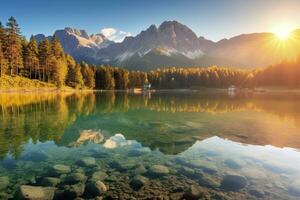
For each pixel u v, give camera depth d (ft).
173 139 57.06
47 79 309.01
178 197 28.35
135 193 29.19
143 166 38.19
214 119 88.07
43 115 94.27
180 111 113.91
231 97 243.40
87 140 55.93
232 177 33.27
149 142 54.19
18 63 268.21
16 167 37.63
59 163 39.63
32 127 70.59
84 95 249.14
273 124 76.74
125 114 102.78
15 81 250.98
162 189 30.25
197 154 44.96
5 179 32.89
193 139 57.06
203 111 113.39
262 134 62.18
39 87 269.85
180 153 45.60
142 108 127.85
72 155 44.16
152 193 29.22
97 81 439.63
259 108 125.18
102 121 83.51
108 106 136.87
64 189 29.78
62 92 287.89
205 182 32.09
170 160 41.37
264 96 265.34
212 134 62.49
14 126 71.82
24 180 32.68
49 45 306.55
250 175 34.45
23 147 49.29
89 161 40.06
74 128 70.08
